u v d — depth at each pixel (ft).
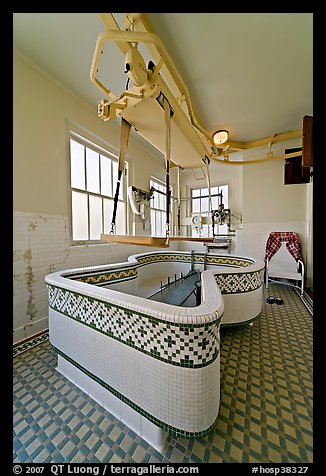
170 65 5.57
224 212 15.66
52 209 7.62
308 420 3.71
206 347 3.00
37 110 7.02
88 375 4.31
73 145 8.91
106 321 3.92
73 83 7.76
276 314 8.34
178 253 12.12
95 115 9.55
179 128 5.22
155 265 12.16
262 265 7.64
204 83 7.28
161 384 3.18
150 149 14.38
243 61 6.31
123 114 4.55
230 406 4.02
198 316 2.93
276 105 8.64
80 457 3.22
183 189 18.58
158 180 16.12
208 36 5.41
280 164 13.33
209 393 3.07
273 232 13.41
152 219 15.83
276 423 3.66
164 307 3.29
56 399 4.31
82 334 4.43
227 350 5.90
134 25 4.74
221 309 3.33
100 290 4.25
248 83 7.31
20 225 6.56
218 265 10.71
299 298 10.27
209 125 10.15
